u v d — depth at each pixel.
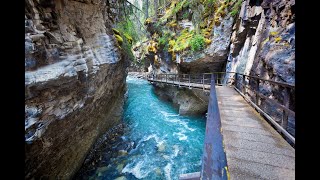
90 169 6.09
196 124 11.05
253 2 7.96
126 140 8.43
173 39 15.30
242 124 3.69
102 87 6.47
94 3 5.65
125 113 12.12
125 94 14.12
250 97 6.11
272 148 2.61
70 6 4.60
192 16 13.85
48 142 3.68
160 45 16.61
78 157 5.62
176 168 6.43
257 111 4.79
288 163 2.21
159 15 18.83
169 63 16.20
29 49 2.98
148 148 7.82
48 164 3.97
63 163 4.70
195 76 14.32
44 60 3.38
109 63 6.46
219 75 13.21
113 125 9.40
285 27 4.95
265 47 5.61
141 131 9.63
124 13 10.43
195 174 2.03
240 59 9.09
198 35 12.16
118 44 8.07
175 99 14.47
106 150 7.35
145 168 6.39
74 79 4.18
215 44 11.31
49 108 3.49
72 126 4.72
